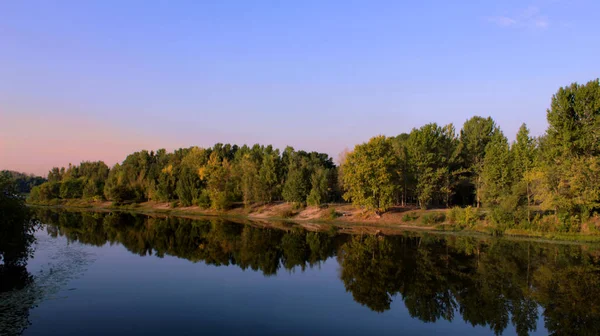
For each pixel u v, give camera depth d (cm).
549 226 4481
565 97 4622
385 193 5903
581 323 1781
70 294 1988
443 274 2670
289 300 2012
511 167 5422
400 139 9412
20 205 2459
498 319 1819
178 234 4638
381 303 2008
